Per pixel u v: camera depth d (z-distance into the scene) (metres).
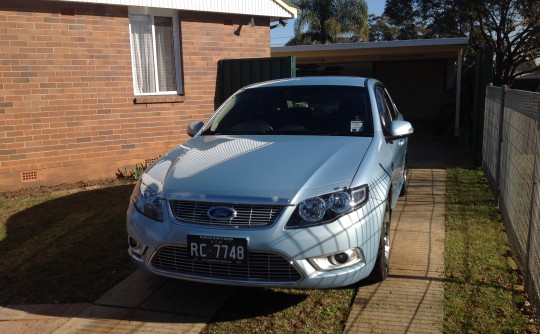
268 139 4.61
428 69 19.23
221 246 3.52
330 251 3.52
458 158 10.29
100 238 5.53
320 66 20.44
